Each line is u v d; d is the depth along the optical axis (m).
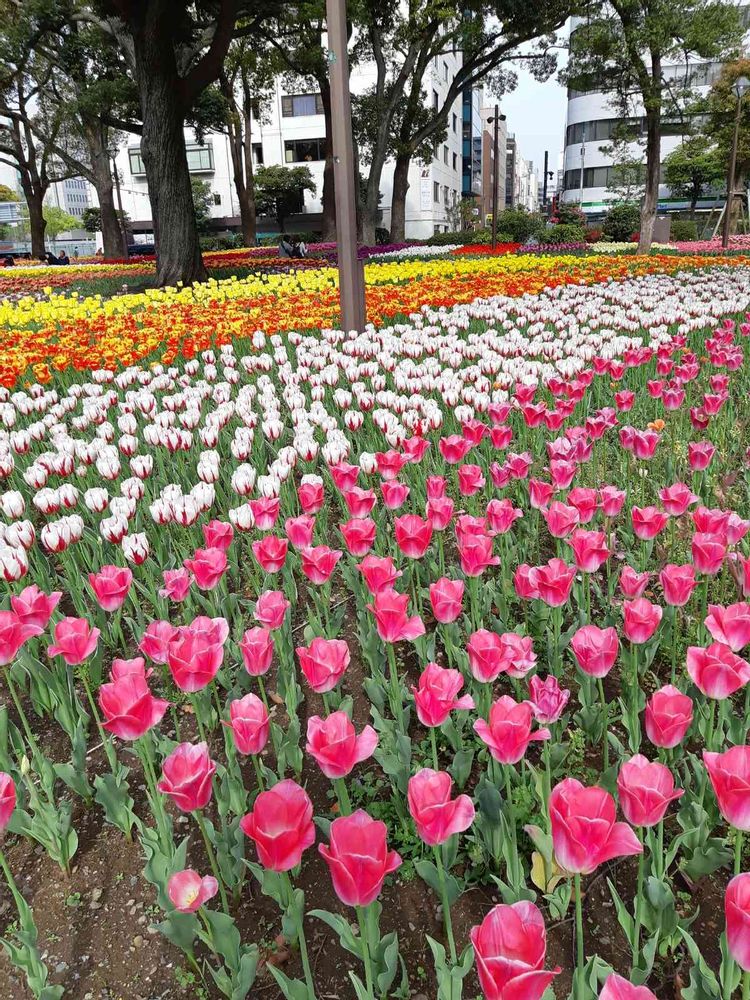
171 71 17.86
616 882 2.12
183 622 3.47
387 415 4.32
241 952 1.91
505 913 1.05
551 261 18.52
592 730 2.55
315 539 3.94
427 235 56.19
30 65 34.53
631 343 6.38
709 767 1.41
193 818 2.48
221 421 4.82
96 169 41.00
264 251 36.78
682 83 27.59
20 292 19.56
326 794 2.51
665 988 1.83
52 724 3.01
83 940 2.11
